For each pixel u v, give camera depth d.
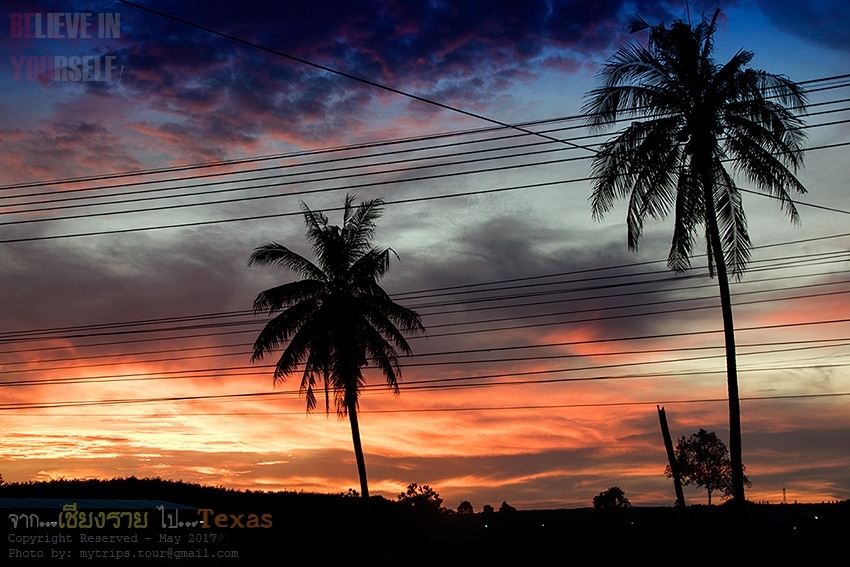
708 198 28.11
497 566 42.59
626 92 28.38
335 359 38.59
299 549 50.31
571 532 52.38
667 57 28.42
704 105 28.05
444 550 51.72
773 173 27.59
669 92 28.34
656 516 52.66
